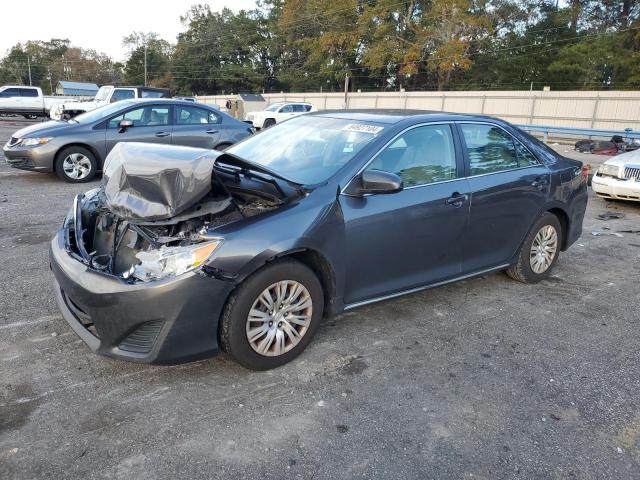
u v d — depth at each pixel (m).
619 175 8.73
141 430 2.70
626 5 41.28
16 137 9.09
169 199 2.99
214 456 2.54
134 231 3.19
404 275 3.88
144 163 3.17
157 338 2.88
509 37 43.59
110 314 2.88
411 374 3.35
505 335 3.96
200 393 3.04
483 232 4.34
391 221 3.65
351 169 3.57
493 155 4.48
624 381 3.38
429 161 4.00
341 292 3.54
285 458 2.54
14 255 5.21
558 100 30.52
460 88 46.12
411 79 50.78
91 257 3.18
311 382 3.21
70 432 2.66
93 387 3.05
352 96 41.25
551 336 3.98
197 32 73.94
